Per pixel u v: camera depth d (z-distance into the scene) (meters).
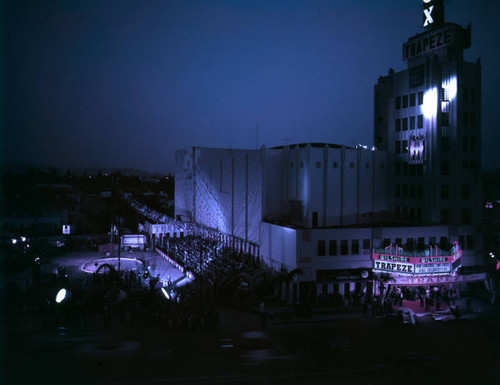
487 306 51.72
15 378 29.02
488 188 88.81
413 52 69.19
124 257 82.38
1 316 43.19
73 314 43.19
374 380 29.89
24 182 115.00
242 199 75.44
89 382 28.73
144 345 36.81
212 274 60.62
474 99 63.62
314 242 53.94
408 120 66.62
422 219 63.31
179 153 106.69
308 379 30.14
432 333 41.16
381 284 50.56
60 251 87.25
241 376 30.50
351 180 66.06
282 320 45.22
